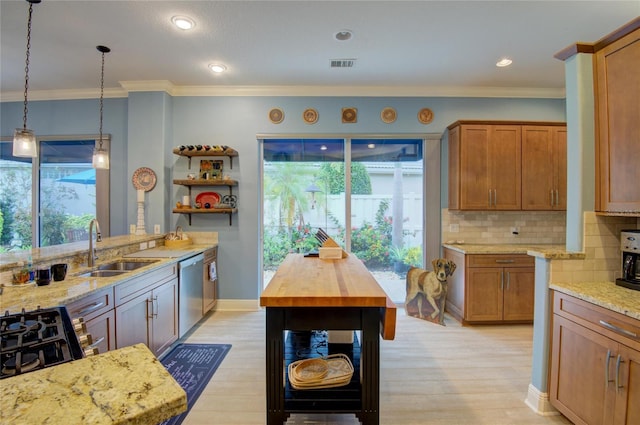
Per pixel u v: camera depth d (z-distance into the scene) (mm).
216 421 1893
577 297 1711
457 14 2338
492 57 3012
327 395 1623
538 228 3869
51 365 826
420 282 3588
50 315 1172
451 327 3324
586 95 1910
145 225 3658
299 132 3826
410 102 3842
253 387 2238
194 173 3830
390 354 2727
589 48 1905
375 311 1573
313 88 3768
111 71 3312
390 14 2336
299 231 3996
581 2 2191
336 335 2178
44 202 3986
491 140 3479
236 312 3758
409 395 2143
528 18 2383
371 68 3254
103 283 1898
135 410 615
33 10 2268
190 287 3117
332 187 3994
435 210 3895
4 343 954
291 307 1556
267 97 3818
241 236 3850
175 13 2324
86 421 577
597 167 1904
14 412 595
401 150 3996
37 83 3605
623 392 1453
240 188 3832
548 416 1933
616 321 1484
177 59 3049
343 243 3992
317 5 2236
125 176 3873
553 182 3508
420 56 2992
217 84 3684
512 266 3330
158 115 3629
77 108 3898
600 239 1942
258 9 2277
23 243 3998
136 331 2234
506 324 3391
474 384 2279
